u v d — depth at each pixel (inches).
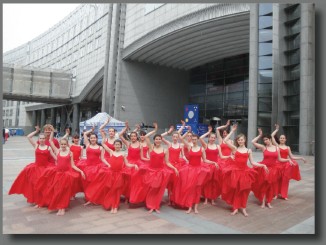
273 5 780.6
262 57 789.2
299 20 767.1
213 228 192.1
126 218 209.6
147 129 1231.5
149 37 1118.4
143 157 273.0
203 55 1248.8
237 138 236.2
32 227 187.0
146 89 1343.5
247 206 253.8
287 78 791.7
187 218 213.5
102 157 241.1
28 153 680.4
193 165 239.5
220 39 1056.8
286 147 285.7
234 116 1224.8
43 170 234.8
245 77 1203.2
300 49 713.6
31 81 1587.1
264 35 789.9
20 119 2605.8
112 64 1323.8
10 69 1524.4
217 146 267.7
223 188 233.8
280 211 237.5
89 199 235.8
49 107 2207.2
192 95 1457.9
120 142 234.2
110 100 1311.5
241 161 227.3
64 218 206.7
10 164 466.6
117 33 1337.4
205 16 916.6
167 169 239.0
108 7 1437.0
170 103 1412.4
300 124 700.0
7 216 209.2
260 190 252.5
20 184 237.5
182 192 230.8
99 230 183.6
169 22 1029.2
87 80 1611.7
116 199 227.3
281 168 271.1
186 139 289.6
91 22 1646.2
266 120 776.9
